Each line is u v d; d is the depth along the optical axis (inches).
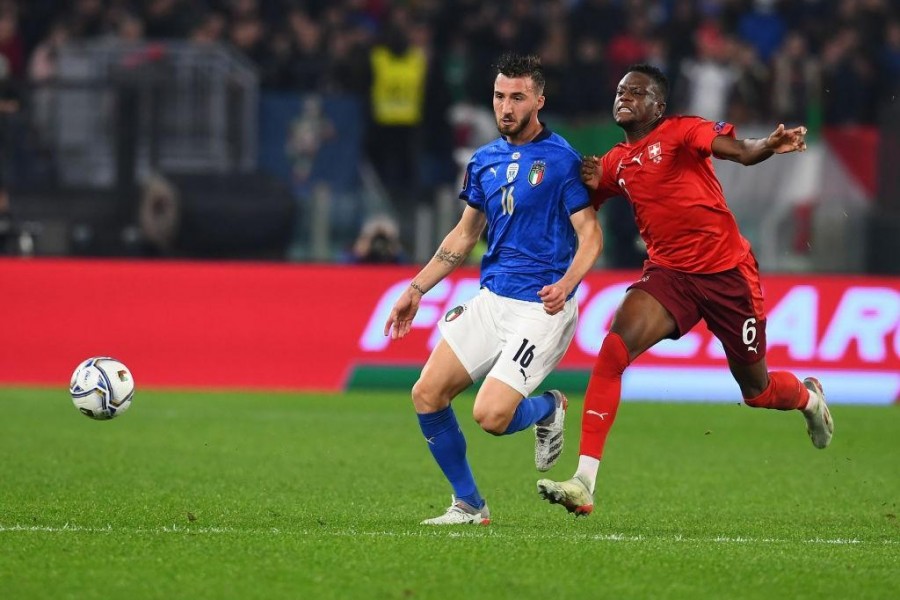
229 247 2566.4
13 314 2178.9
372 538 952.3
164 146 2723.9
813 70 3120.1
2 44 2851.9
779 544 976.9
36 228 2516.0
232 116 2780.5
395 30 2977.4
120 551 890.7
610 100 3046.3
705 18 3228.3
